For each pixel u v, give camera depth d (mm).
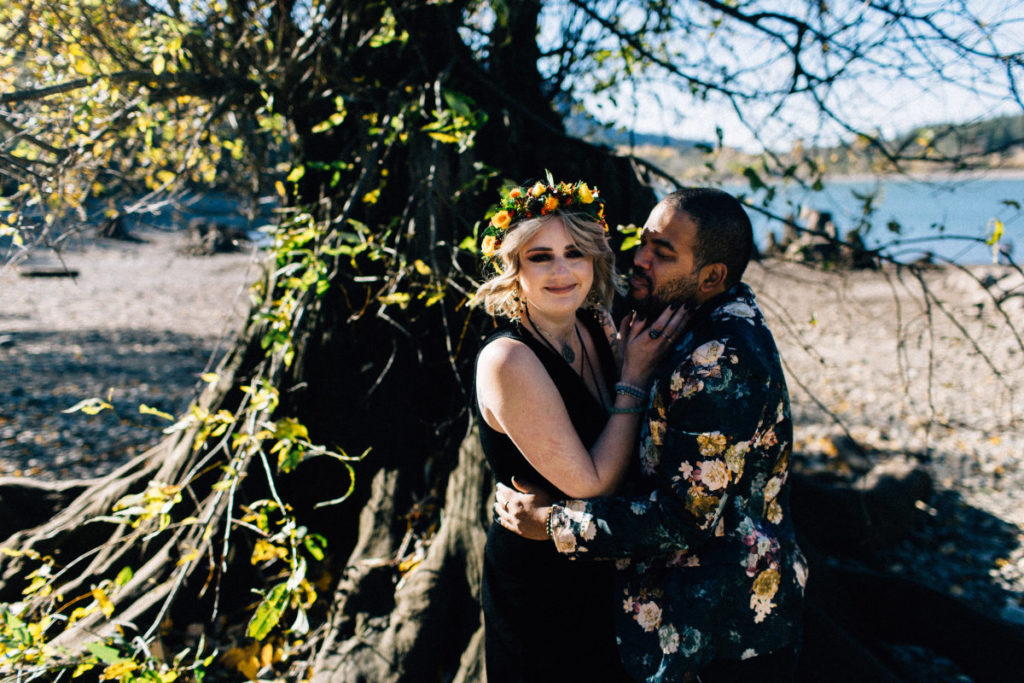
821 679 2676
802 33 3168
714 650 1669
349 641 2803
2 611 2111
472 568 2811
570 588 1823
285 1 3482
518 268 1796
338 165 2979
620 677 1816
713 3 3232
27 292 12352
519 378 1694
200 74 3383
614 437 1772
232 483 2533
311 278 2605
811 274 13727
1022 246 16422
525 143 3652
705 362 1628
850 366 8789
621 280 2041
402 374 3377
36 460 5254
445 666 2746
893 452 5977
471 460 2934
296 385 3426
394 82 3516
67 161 3066
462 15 3506
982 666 3092
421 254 3107
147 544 3219
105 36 3131
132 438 5809
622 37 3426
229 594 3129
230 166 4434
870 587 3480
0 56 2943
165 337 9789
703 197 1751
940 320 10695
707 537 1635
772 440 1725
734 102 3338
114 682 2512
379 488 3268
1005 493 5250
